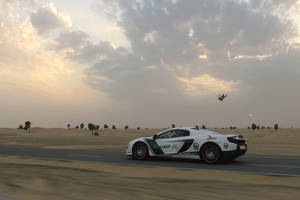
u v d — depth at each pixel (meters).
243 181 8.01
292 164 11.64
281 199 6.00
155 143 12.97
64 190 6.80
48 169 10.04
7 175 8.76
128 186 7.27
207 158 11.80
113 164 11.63
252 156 14.88
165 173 9.48
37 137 41.66
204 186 7.28
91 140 34.34
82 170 9.91
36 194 6.43
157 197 6.17
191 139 12.22
